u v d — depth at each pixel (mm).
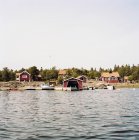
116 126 27141
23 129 25750
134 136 22469
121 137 22156
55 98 70938
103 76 168000
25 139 21531
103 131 24625
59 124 28547
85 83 142000
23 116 35250
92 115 35938
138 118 32875
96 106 48906
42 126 27359
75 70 177500
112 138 21797
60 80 141375
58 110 42250
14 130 25234
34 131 24734
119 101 60969
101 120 31312
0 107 47188
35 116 35219
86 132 24219
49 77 160000
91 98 70938
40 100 64000
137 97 74812
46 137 22250
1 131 24781
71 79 119750
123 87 145500
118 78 168250
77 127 26703
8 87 125875
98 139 21469
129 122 29672
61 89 117562
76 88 117250
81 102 58312
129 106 48656
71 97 74750
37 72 162375
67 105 51125
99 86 136875
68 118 33156
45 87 121688
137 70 170125
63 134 23391
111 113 38125
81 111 40781
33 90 118938
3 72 145750
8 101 60812
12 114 37375
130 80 169125
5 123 29359
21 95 84438
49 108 45406
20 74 153375
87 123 29109
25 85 132875
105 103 55625
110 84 148625
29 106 49062
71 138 21844
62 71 170250
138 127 26500
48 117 34156
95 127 26641
